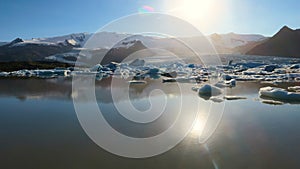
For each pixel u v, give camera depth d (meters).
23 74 30.16
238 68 35.03
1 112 10.08
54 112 10.09
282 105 11.13
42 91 16.00
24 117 9.27
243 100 12.47
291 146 6.26
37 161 5.55
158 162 5.52
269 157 5.65
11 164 5.41
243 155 5.79
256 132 7.41
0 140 6.83
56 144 6.55
